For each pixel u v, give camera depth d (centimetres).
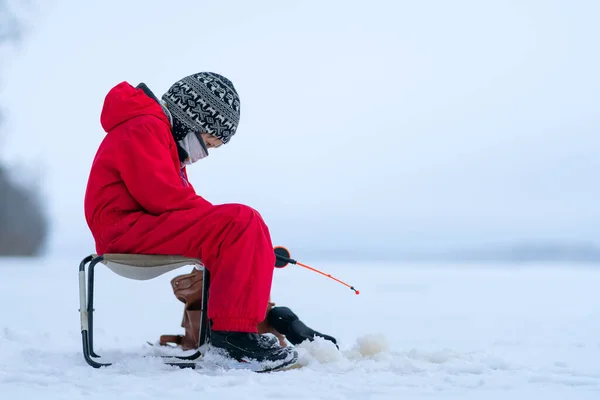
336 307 537
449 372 201
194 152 242
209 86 240
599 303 588
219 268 213
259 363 205
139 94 233
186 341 254
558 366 218
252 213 218
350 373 195
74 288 696
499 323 412
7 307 476
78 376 187
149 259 216
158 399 155
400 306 553
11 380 179
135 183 220
